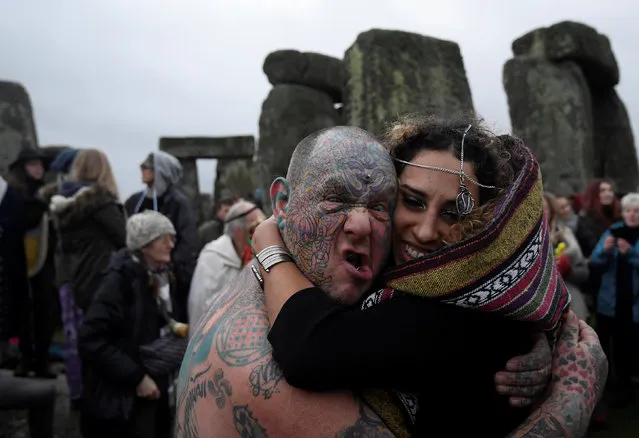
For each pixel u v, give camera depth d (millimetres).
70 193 3059
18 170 4289
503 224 796
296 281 852
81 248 3018
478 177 880
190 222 3254
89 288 3000
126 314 2221
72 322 3291
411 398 843
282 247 915
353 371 769
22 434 2812
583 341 951
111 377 2160
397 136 933
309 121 5512
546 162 5500
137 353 2211
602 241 3543
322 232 831
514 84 5754
